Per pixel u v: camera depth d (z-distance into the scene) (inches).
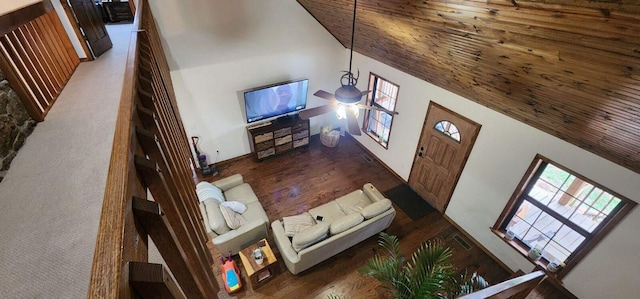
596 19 51.3
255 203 169.8
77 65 151.9
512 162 138.7
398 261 103.7
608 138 91.6
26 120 101.0
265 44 196.9
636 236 105.3
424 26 101.3
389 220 162.1
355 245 164.4
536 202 136.8
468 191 165.6
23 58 106.5
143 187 43.2
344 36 196.5
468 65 111.3
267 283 144.7
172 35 166.4
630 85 61.4
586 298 126.1
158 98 83.8
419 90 180.4
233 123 217.6
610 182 106.3
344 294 140.6
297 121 231.3
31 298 56.4
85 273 60.8
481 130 149.2
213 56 183.9
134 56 70.6
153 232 36.3
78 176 85.0
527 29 67.4
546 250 141.3
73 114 112.5
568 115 95.7
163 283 27.2
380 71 207.2
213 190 162.9
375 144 236.7
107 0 228.1
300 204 194.7
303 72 223.6
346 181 216.4
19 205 75.7
